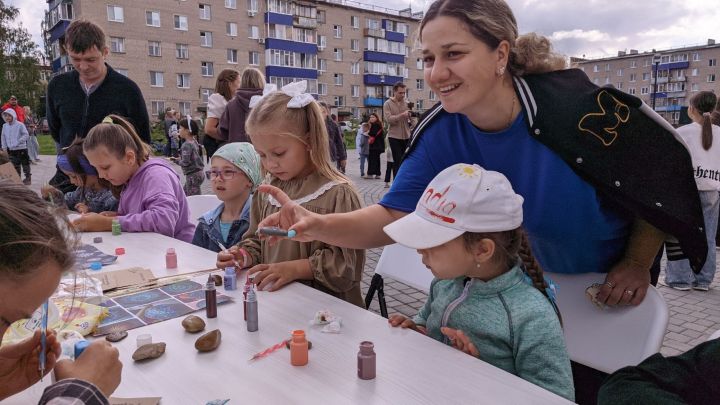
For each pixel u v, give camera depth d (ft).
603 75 235.20
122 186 10.48
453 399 3.50
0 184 2.97
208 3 127.03
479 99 4.89
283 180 7.38
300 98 6.85
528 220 5.42
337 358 4.11
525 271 4.89
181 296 5.62
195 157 22.35
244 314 5.07
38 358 3.70
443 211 4.57
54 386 2.96
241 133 16.03
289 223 5.75
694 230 4.74
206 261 7.15
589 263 5.57
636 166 4.74
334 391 3.62
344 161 32.30
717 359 3.44
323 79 152.97
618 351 5.21
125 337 4.56
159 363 4.08
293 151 6.94
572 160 4.85
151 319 4.97
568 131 4.83
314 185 7.09
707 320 12.58
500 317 4.58
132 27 117.70
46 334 3.75
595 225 5.17
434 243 4.49
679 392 3.44
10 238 2.69
